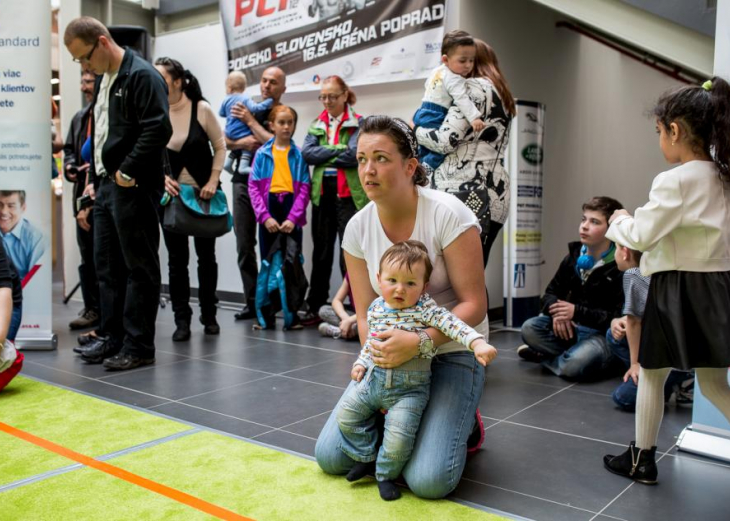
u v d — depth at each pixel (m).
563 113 5.91
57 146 5.01
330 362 3.72
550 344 3.46
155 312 3.63
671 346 1.87
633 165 7.27
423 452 1.95
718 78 1.88
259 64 5.58
